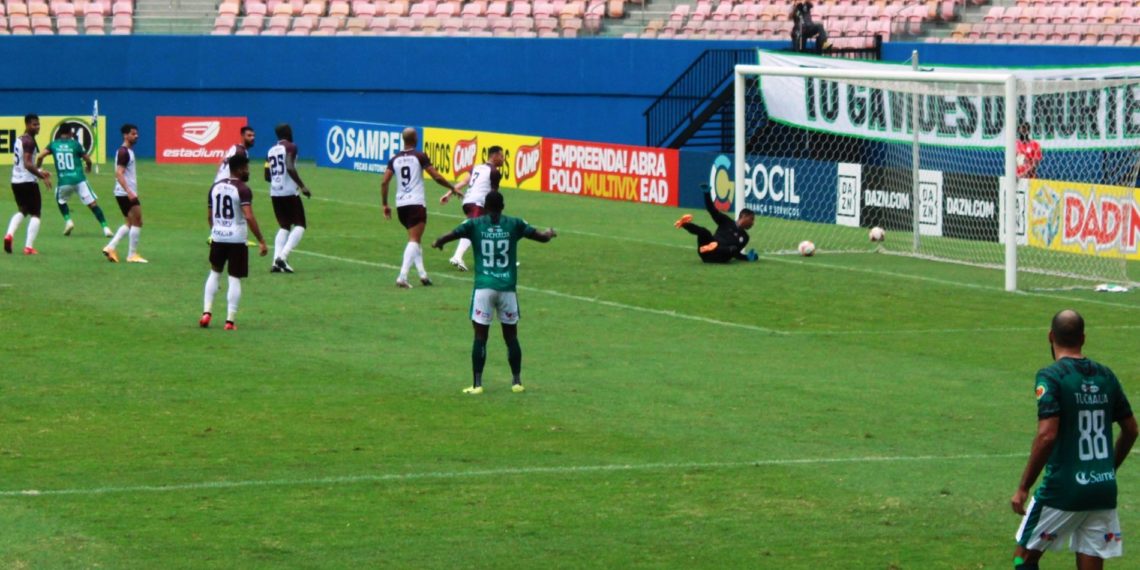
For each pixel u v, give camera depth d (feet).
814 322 195.00
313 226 294.25
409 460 125.08
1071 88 252.01
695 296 214.69
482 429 135.95
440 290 215.92
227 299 198.70
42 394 148.05
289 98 472.03
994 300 215.31
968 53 372.17
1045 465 88.22
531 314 198.18
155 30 476.13
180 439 131.03
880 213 304.09
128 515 108.17
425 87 460.55
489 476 120.26
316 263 242.37
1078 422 86.48
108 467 121.49
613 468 122.93
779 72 261.03
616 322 193.16
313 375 158.30
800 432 135.85
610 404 146.41
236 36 469.16
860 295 217.97
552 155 376.07
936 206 293.84
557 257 255.09
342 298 207.62
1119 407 88.17
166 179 388.98
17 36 455.63
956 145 270.46
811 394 151.74
